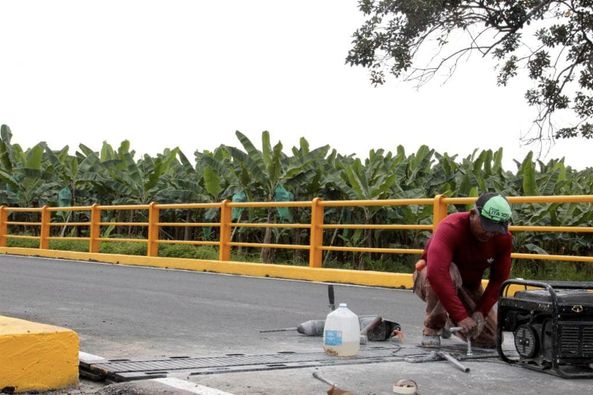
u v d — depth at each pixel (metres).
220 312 8.87
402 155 20.84
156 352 6.04
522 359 5.29
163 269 16.48
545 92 17.86
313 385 4.74
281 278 14.13
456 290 5.81
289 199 18.92
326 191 19.27
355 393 4.54
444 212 11.62
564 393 4.62
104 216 25.44
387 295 10.91
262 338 6.84
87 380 5.21
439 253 5.60
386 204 12.49
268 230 18.67
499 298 5.46
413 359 5.51
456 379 4.95
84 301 9.79
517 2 16.38
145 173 24.69
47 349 4.81
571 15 17.12
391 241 18.27
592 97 17.77
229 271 15.36
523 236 16.16
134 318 8.21
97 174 24.53
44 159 28.12
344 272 13.03
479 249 5.70
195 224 16.64
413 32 16.61
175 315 8.52
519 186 18.28
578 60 17.66
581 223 16.19
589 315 5.00
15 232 28.39
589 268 16.64
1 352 4.64
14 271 14.87
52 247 23.36
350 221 18.19
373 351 5.95
